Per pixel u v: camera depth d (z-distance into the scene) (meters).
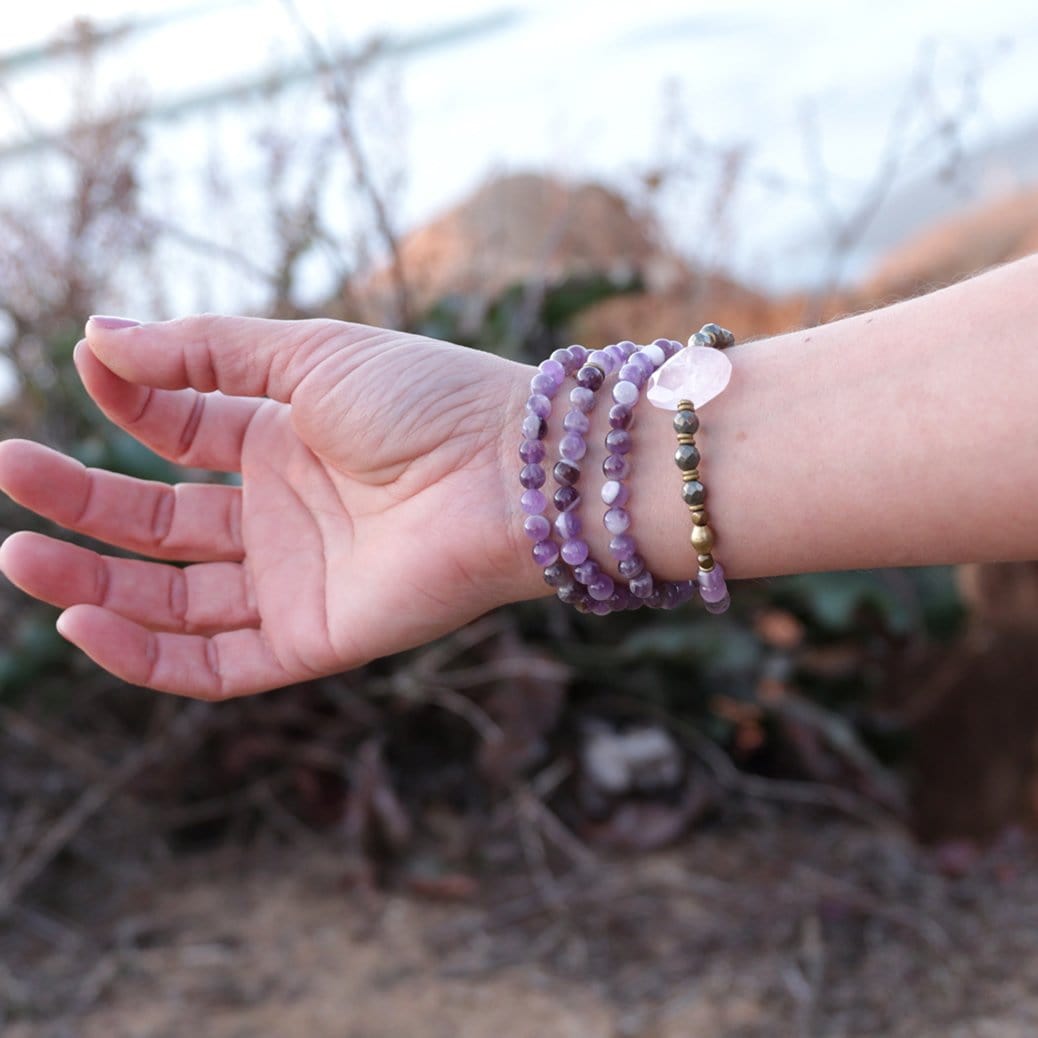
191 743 0.81
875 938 0.73
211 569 0.57
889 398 0.51
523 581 0.55
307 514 0.56
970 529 0.50
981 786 1.03
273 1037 0.68
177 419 0.57
